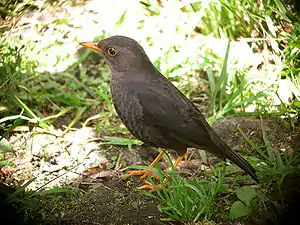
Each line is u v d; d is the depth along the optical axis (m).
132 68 9.59
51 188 9.55
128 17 14.06
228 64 12.45
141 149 10.84
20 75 12.20
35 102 11.94
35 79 12.35
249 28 12.73
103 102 12.26
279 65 11.81
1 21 13.66
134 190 9.60
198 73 12.72
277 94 11.13
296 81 11.55
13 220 8.72
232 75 11.95
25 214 8.79
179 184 8.91
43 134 11.08
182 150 9.73
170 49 12.98
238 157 9.14
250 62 12.37
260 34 12.52
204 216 8.88
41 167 10.19
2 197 9.04
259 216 8.91
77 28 13.97
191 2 13.20
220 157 9.34
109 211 9.02
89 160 10.38
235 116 11.45
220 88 12.15
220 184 9.06
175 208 8.80
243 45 12.61
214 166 10.23
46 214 8.91
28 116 11.41
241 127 11.08
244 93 11.80
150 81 9.57
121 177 9.94
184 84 12.46
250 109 11.69
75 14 14.33
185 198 8.76
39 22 13.90
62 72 12.69
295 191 9.34
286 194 9.31
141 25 13.84
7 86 11.72
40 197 9.21
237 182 9.78
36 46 13.27
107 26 13.93
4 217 8.74
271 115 11.26
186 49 13.04
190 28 13.27
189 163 10.43
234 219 8.84
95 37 13.62
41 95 11.99
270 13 11.93
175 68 12.78
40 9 14.22
